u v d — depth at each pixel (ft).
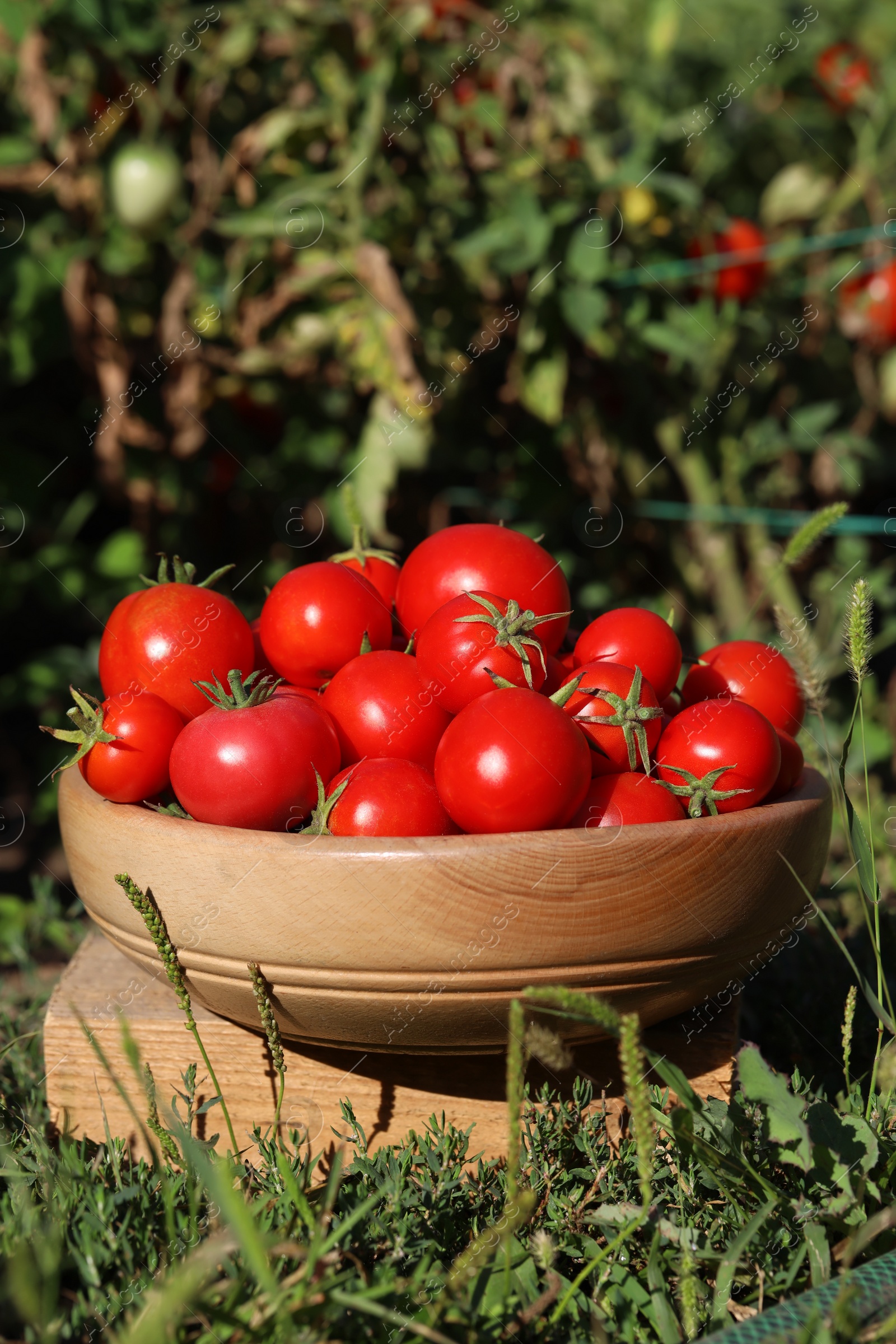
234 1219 3.81
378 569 4.61
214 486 6.86
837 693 7.62
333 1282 3.92
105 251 6.01
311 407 6.73
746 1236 4.01
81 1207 4.10
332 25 5.71
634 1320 4.02
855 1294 3.90
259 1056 4.33
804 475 8.30
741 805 4.23
